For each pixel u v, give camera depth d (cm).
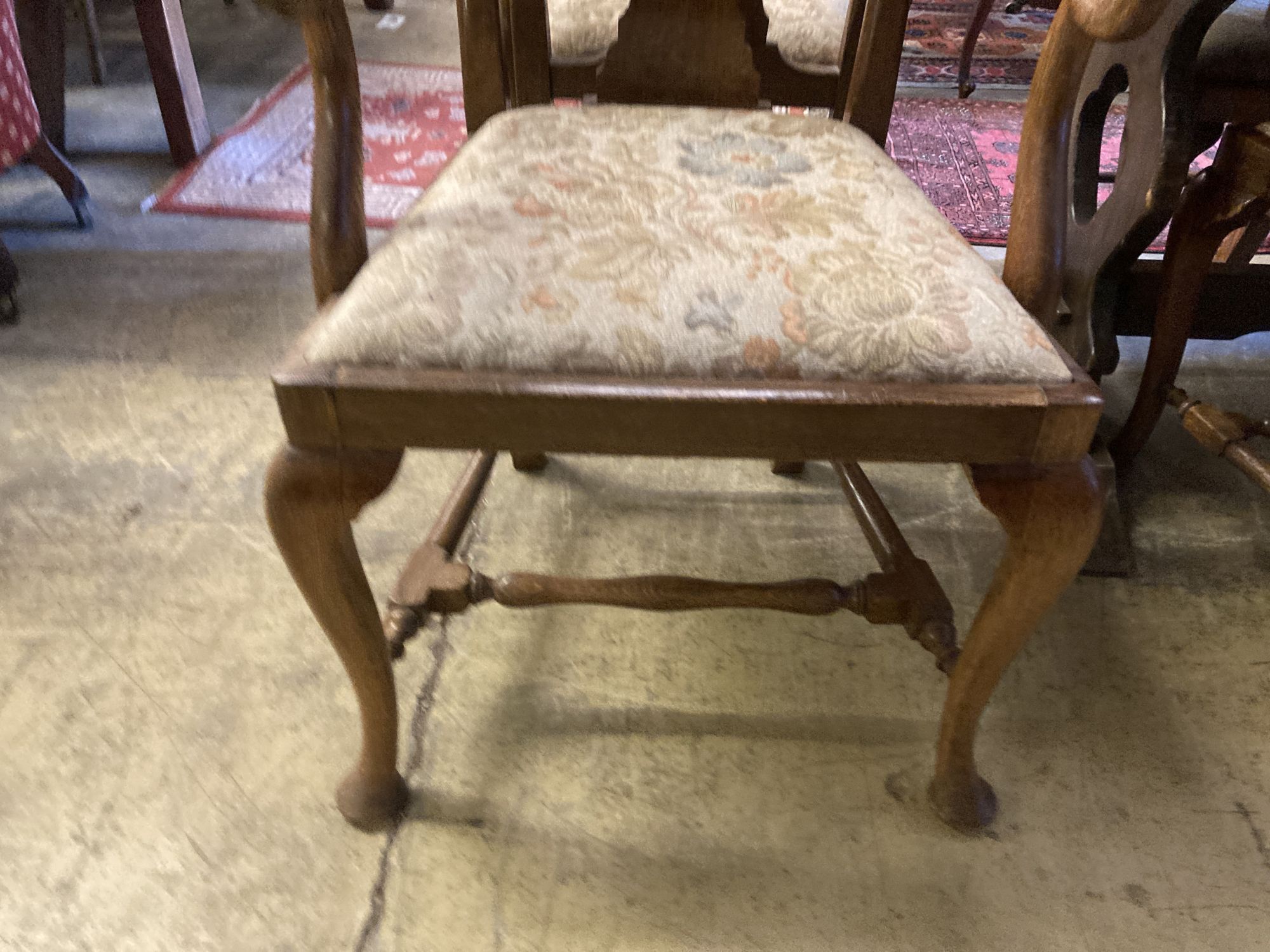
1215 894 73
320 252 60
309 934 69
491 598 76
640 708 86
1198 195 98
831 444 53
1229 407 130
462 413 52
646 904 71
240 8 286
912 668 91
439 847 75
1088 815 79
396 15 289
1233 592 101
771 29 87
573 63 86
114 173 186
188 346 135
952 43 278
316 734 83
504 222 59
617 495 112
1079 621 97
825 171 67
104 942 68
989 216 179
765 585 75
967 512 111
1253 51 91
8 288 137
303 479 54
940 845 76
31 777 79
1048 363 53
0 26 138
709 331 53
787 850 75
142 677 87
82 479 110
